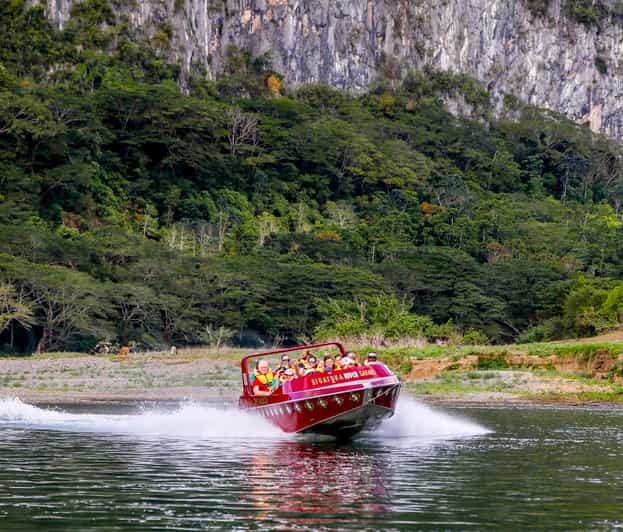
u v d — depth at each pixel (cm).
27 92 14600
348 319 6831
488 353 4141
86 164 13375
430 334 6694
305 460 1571
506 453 1672
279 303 10044
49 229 11188
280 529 1016
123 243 10212
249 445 1800
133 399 3319
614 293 7231
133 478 1354
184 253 11088
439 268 11331
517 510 1125
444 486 1295
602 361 3856
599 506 1152
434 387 3562
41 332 9125
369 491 1250
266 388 2038
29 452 1664
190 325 9319
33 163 13038
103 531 1000
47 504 1146
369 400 1884
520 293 11050
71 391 3712
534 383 3594
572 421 2384
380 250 13725
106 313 8856
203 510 1112
